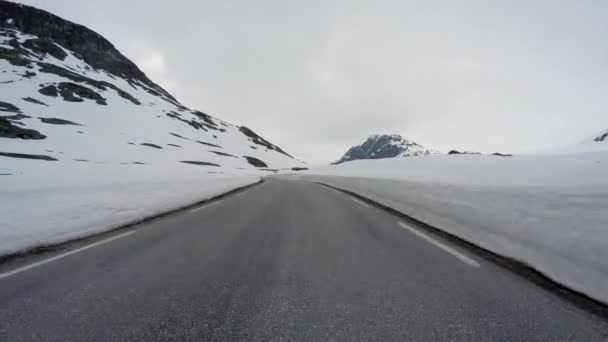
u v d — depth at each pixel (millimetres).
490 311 2023
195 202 8570
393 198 7449
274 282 2525
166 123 92188
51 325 1823
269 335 1723
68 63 102688
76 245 3760
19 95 62781
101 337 1703
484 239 3648
